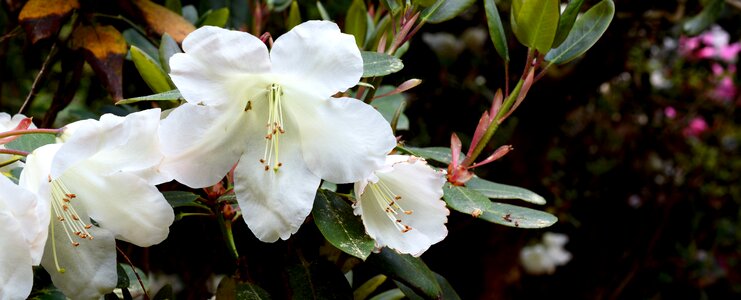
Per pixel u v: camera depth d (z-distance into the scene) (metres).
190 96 0.45
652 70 1.42
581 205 1.37
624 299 1.40
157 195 0.46
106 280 0.46
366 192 0.49
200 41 0.44
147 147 0.45
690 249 1.44
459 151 0.53
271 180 0.47
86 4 0.65
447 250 1.15
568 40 0.55
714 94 1.48
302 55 0.45
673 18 1.05
